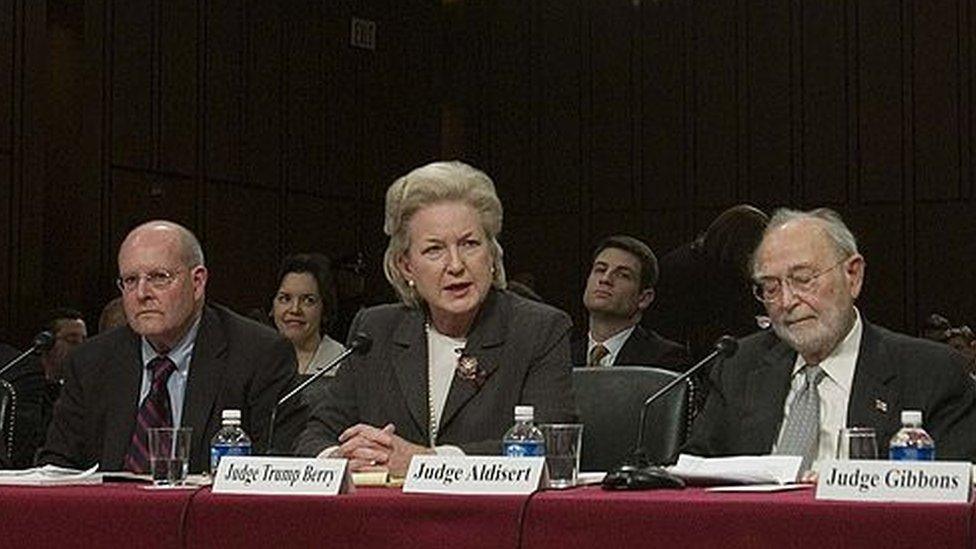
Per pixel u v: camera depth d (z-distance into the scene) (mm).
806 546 2736
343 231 12875
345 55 12945
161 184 11266
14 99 9961
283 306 7293
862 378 4324
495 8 13766
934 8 12398
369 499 3051
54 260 10578
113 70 10906
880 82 12555
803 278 4320
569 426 3518
